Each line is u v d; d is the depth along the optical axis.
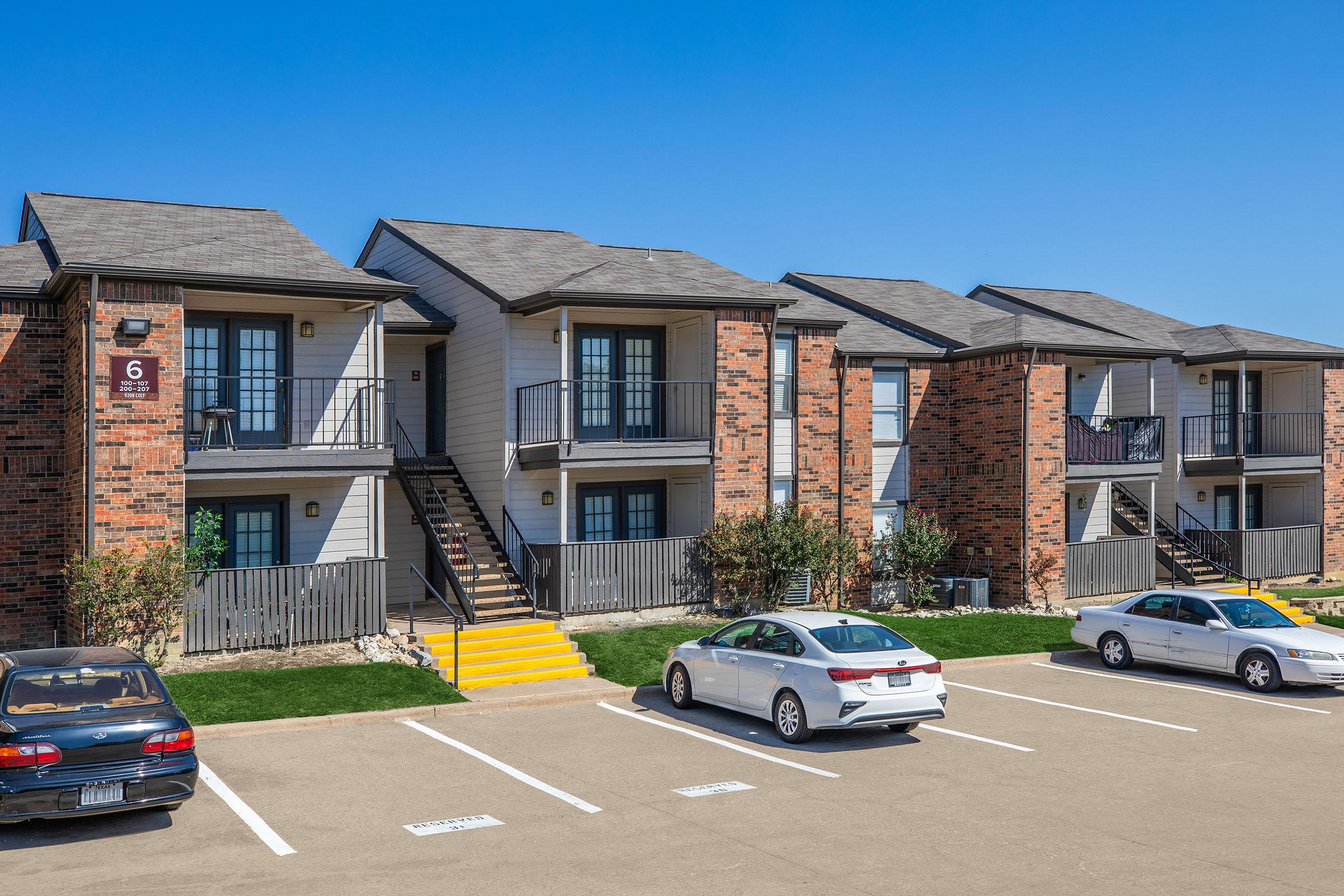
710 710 15.50
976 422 26.05
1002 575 25.28
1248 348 28.58
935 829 9.89
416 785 11.53
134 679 10.55
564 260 24.16
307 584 17.61
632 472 22.58
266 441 19.23
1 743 9.36
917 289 33.25
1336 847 9.34
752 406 21.92
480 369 21.83
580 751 13.04
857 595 24.77
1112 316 32.25
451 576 19.22
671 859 9.10
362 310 20.03
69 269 15.92
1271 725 14.52
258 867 8.98
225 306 18.89
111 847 9.51
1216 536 29.06
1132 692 16.91
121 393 16.34
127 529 16.39
